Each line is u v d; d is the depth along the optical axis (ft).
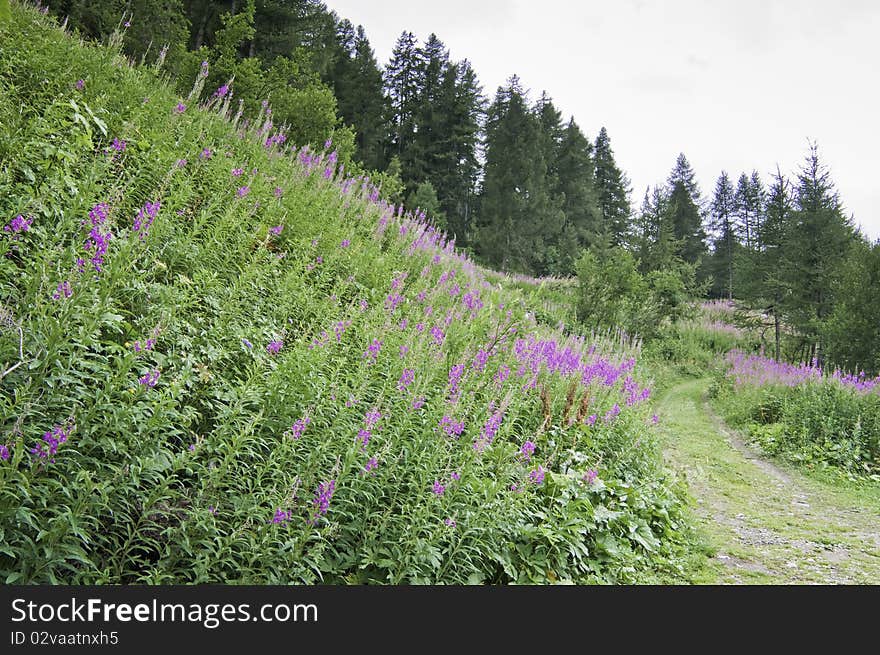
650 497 25.99
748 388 61.36
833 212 89.76
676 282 96.48
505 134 193.77
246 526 11.55
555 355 32.35
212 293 18.80
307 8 91.50
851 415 46.47
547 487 20.58
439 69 210.18
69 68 25.39
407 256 37.58
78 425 10.85
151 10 54.03
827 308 89.51
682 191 258.16
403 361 19.34
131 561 11.17
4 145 16.83
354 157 152.97
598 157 274.16
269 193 28.91
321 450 14.17
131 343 12.52
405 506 14.85
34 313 11.33
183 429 12.89
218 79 47.52
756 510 30.55
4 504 9.67
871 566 23.09
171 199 19.04
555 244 197.57
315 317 21.53
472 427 19.20
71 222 13.29
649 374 64.95
